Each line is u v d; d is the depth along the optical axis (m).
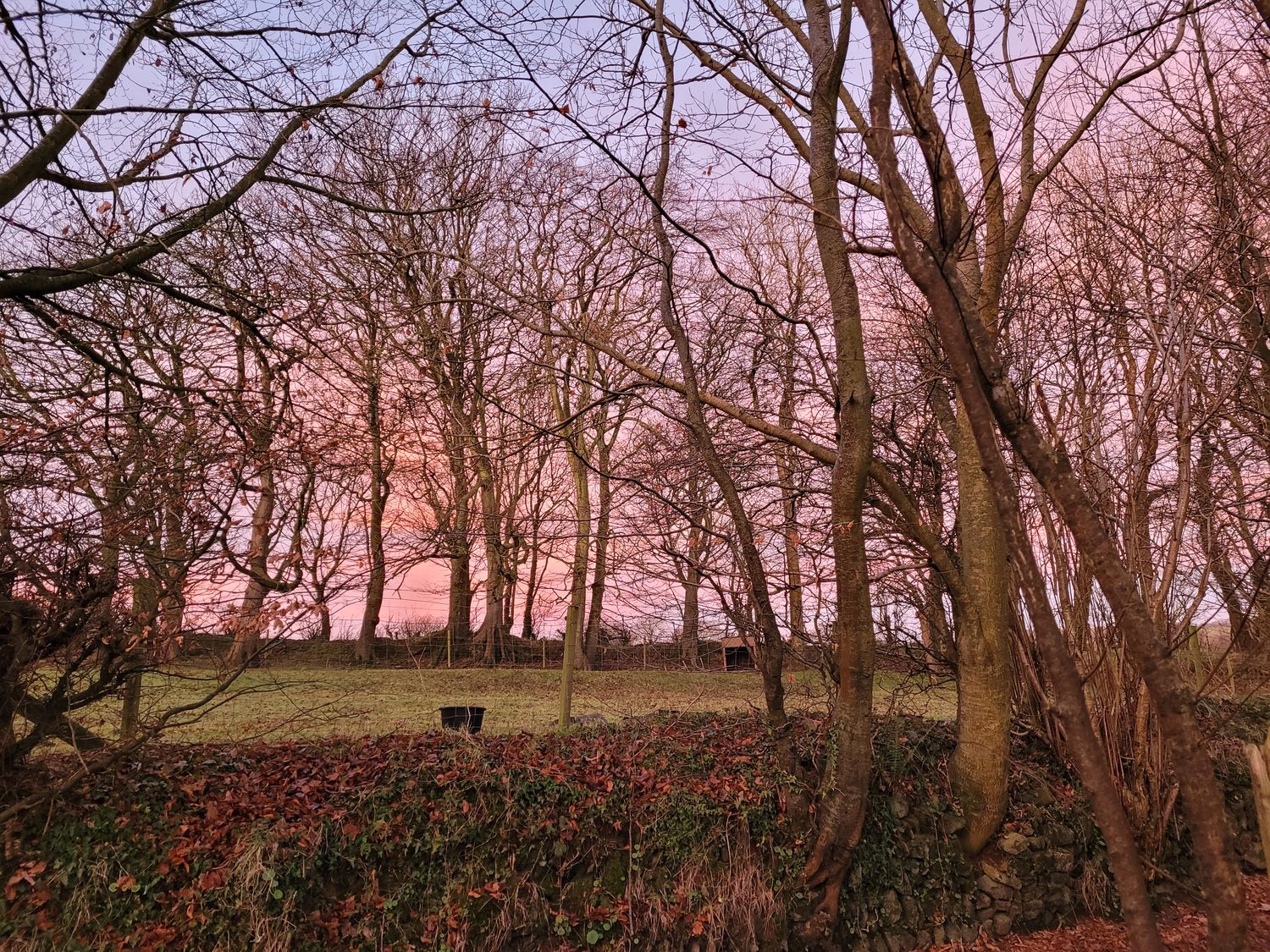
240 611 5.39
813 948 5.88
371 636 17.80
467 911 5.44
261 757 6.25
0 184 5.45
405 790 5.73
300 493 5.66
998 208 6.41
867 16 2.35
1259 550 7.05
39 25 5.61
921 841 6.45
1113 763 7.04
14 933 4.82
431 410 7.07
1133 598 2.09
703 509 6.95
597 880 5.81
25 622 5.19
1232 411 7.49
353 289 7.02
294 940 5.09
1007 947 6.23
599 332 8.84
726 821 6.13
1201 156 7.57
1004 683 6.59
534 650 19.23
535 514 7.98
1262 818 3.30
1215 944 1.96
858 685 5.98
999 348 7.25
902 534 7.33
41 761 5.77
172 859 5.13
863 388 5.73
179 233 6.08
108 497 5.50
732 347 8.27
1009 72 5.77
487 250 8.69
